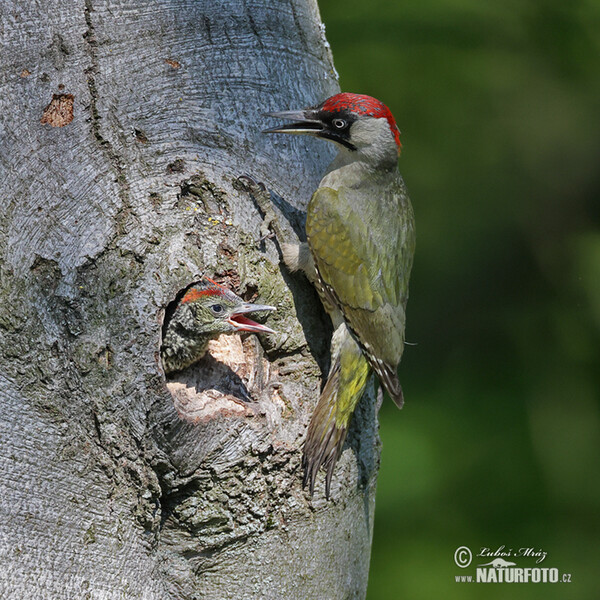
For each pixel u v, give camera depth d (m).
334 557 8.33
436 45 14.94
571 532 13.70
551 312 15.42
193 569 7.75
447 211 15.49
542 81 15.14
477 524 13.77
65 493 7.21
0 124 7.57
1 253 7.28
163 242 7.67
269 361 8.43
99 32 7.99
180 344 8.41
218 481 7.66
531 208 15.77
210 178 8.04
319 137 8.97
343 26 15.15
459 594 13.27
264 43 8.77
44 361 7.23
